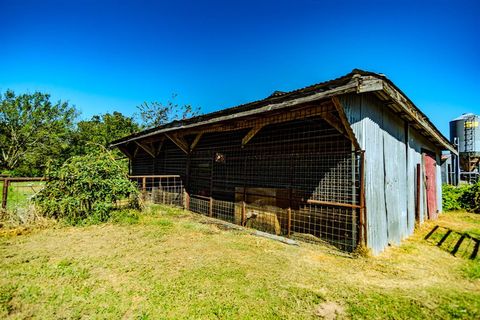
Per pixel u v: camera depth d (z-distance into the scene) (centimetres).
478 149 1912
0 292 292
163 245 471
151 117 3148
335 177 550
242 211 665
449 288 339
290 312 271
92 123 2866
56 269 357
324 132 588
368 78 374
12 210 574
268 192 641
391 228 545
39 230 549
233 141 828
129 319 251
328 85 396
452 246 541
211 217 741
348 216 505
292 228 604
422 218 788
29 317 250
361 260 423
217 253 436
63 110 2859
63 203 597
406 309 283
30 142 2719
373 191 477
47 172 630
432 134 769
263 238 537
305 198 605
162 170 1127
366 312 274
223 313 264
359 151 445
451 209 1113
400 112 586
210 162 884
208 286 319
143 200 798
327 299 299
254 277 348
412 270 397
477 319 268
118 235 526
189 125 715
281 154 673
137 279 333
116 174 705
